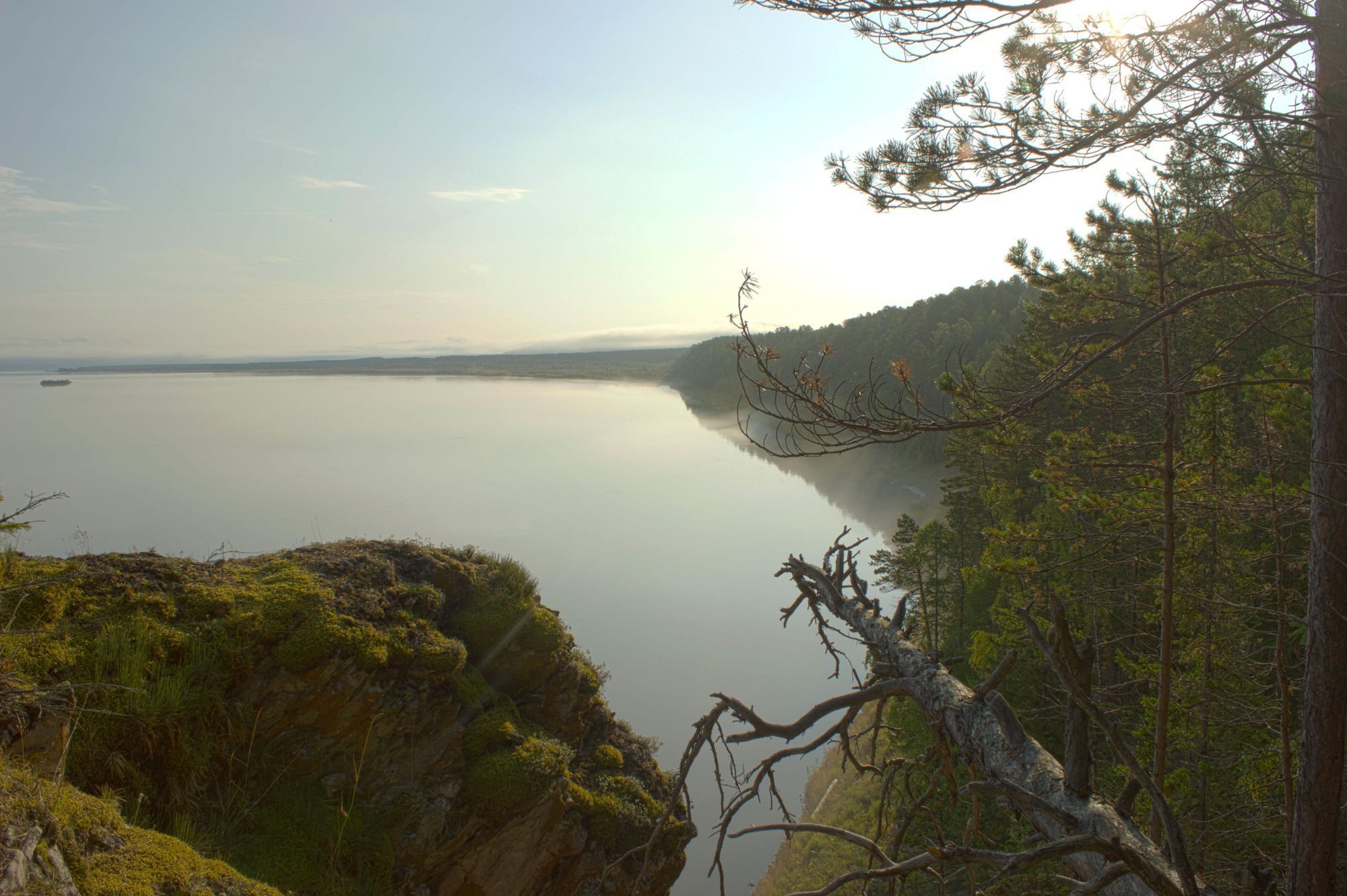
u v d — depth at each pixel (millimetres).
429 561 10023
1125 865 2639
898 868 2957
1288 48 4586
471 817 8203
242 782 7078
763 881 23828
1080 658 3270
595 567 57438
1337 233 5117
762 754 30906
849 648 40531
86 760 5926
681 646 41750
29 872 3838
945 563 24922
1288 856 5809
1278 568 9406
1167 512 9164
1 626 6094
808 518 69750
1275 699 10562
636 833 9219
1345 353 4867
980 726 3945
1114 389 8992
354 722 7895
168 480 85500
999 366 28250
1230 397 10398
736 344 4922
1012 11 4523
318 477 92500
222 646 7398
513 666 9875
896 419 5047
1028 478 26062
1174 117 4793
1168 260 8641
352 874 7160
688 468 101750
